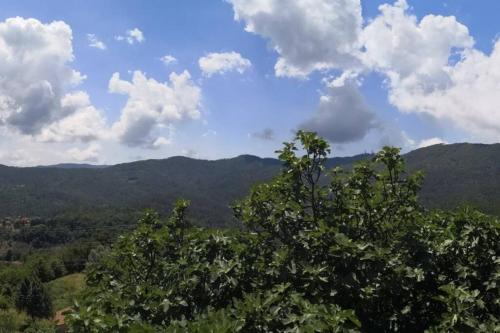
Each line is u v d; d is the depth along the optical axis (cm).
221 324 379
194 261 573
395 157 607
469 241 569
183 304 506
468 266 573
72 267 7544
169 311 507
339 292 508
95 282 712
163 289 555
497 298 537
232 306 529
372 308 557
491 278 536
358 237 600
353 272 514
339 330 388
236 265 545
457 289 471
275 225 588
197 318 443
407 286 520
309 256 545
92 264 746
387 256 535
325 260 532
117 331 449
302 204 611
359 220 618
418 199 639
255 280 536
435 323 559
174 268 593
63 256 7625
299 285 511
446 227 633
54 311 4425
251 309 420
